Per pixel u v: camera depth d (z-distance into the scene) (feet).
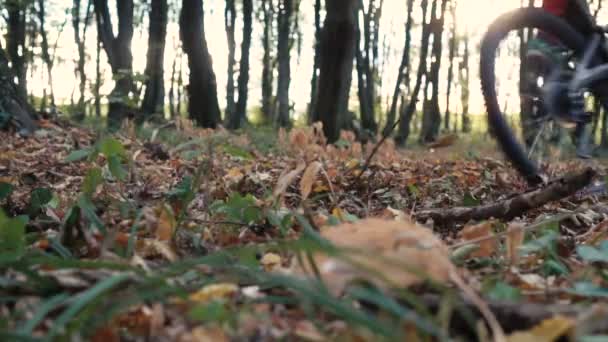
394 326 3.79
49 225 8.75
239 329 3.83
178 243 7.39
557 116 12.18
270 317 4.13
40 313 3.79
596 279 5.92
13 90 32.55
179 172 16.53
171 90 130.93
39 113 35.09
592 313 3.51
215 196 11.84
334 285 4.29
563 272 6.31
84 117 43.01
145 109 63.77
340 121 48.67
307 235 4.65
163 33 66.03
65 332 3.77
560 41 12.64
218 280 4.69
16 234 5.57
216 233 8.33
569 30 12.66
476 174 18.17
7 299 4.53
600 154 12.94
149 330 4.16
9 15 87.35
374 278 4.20
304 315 4.43
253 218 8.30
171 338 3.90
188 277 5.26
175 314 4.25
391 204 12.77
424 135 100.58
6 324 3.98
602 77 12.19
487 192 14.78
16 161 18.67
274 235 8.13
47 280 4.75
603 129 12.87
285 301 4.07
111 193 10.29
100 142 8.59
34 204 9.07
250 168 15.80
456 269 5.40
